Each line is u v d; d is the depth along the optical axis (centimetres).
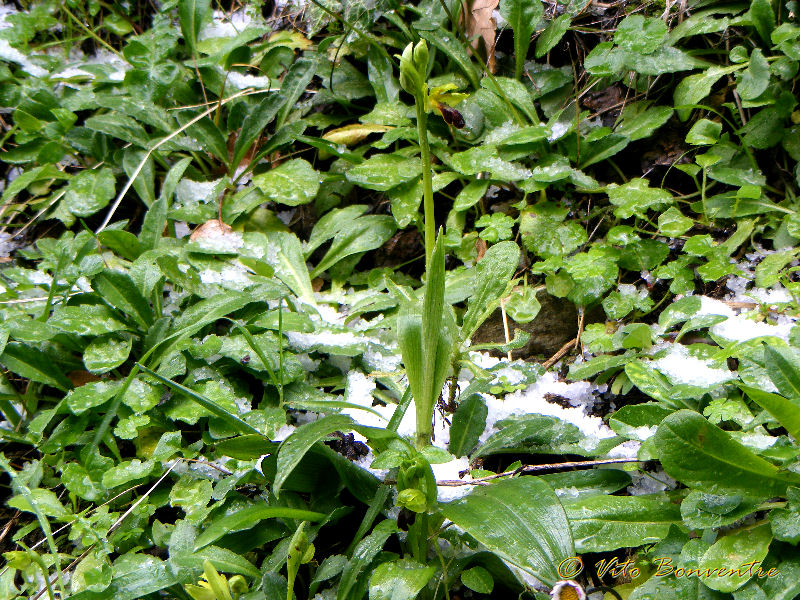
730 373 92
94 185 107
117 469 91
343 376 99
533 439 93
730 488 84
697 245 99
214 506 89
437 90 84
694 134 103
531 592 86
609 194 103
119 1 131
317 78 117
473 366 91
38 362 96
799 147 102
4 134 117
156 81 111
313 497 91
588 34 111
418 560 86
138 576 87
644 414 91
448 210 109
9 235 110
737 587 83
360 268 107
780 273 98
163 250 100
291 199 106
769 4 103
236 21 127
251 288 101
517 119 108
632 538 86
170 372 95
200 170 113
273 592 84
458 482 89
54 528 93
